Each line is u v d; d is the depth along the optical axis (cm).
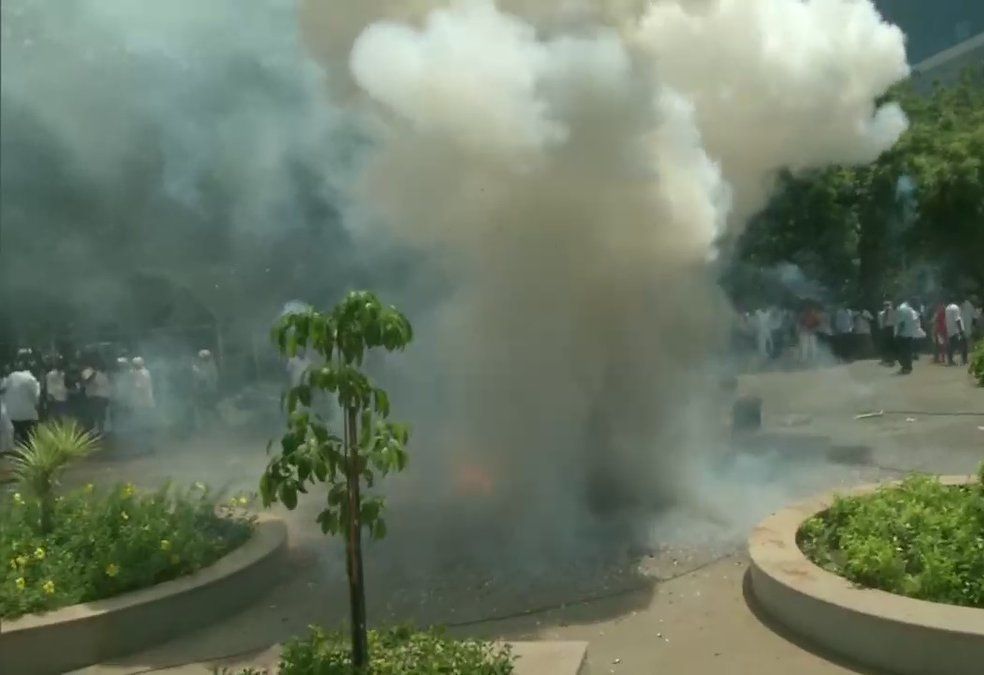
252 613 625
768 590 581
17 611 545
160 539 626
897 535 593
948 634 476
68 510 686
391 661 428
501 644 484
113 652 556
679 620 586
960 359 1938
